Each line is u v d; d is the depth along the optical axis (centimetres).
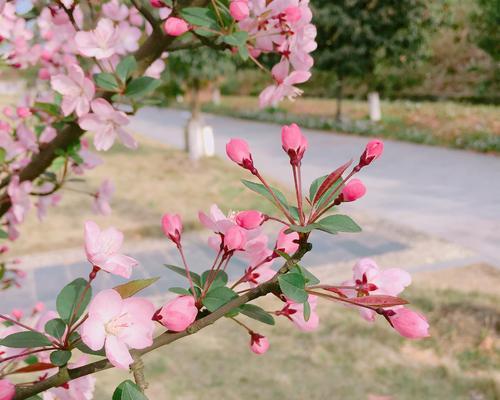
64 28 253
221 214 118
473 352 495
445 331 529
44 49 267
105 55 183
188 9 169
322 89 3403
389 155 1551
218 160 1559
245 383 461
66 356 104
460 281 645
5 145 239
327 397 440
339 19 1905
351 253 762
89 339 95
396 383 459
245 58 160
